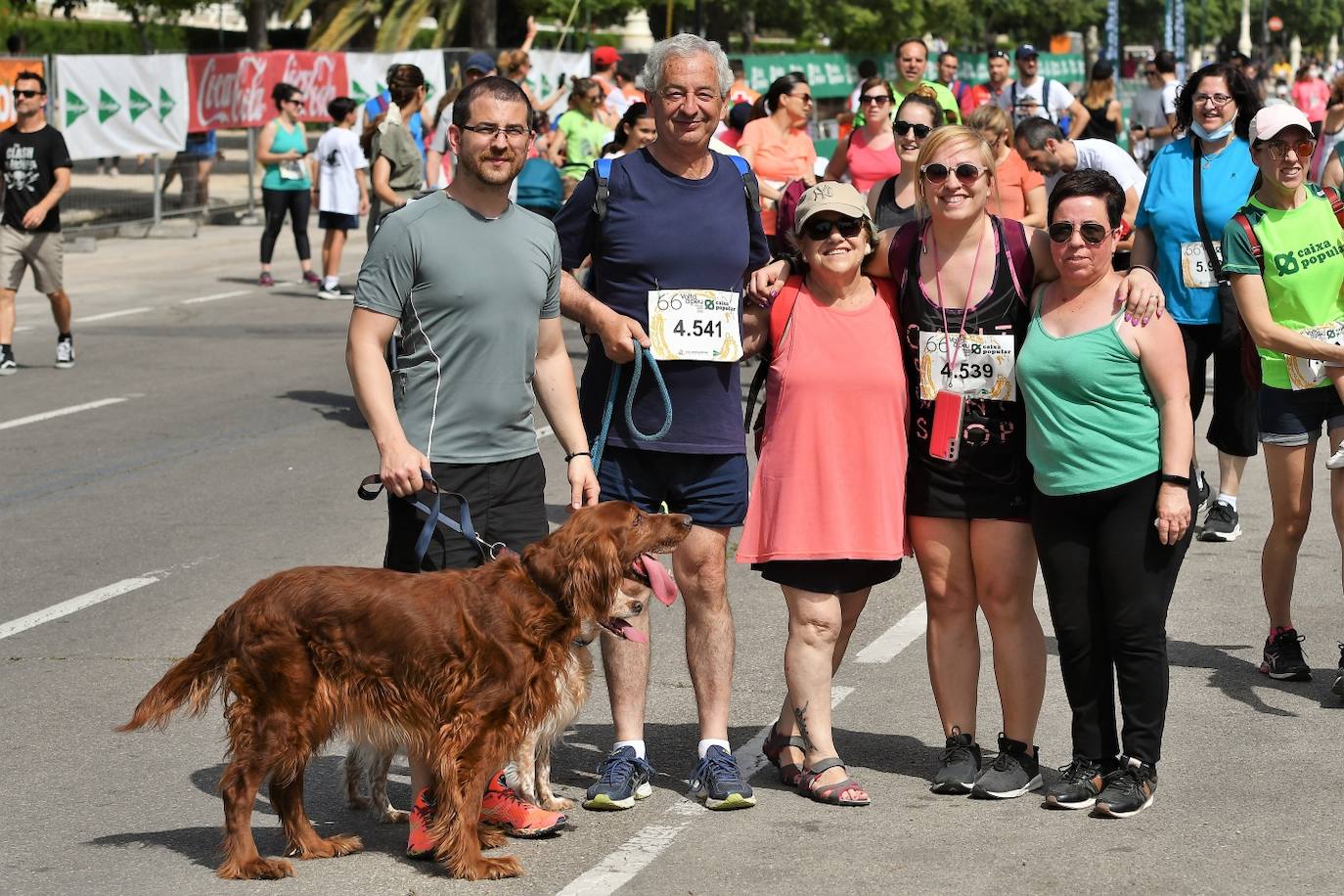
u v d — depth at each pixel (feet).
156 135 79.66
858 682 21.66
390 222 16.55
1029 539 17.40
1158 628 16.88
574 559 15.29
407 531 16.89
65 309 47.37
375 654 15.21
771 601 25.58
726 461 17.93
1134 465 16.62
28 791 18.02
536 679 15.33
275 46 166.61
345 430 39.01
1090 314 16.67
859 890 15.05
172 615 24.66
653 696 21.44
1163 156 26.66
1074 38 182.09
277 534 29.45
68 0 112.27
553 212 38.01
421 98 43.73
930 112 26.76
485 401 16.80
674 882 15.31
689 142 17.60
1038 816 17.01
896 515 17.22
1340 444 20.94
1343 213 20.81
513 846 16.35
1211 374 46.24
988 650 22.98
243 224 89.81
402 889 15.25
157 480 33.91
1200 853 15.87
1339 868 15.47
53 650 23.11
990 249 17.15
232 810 15.47
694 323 17.65
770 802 17.58
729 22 131.64
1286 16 310.45
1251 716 20.10
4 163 46.19
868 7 124.36
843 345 17.19
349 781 17.62
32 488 33.27
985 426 17.19
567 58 89.56
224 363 48.34
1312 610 24.57
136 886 15.38
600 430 18.21
